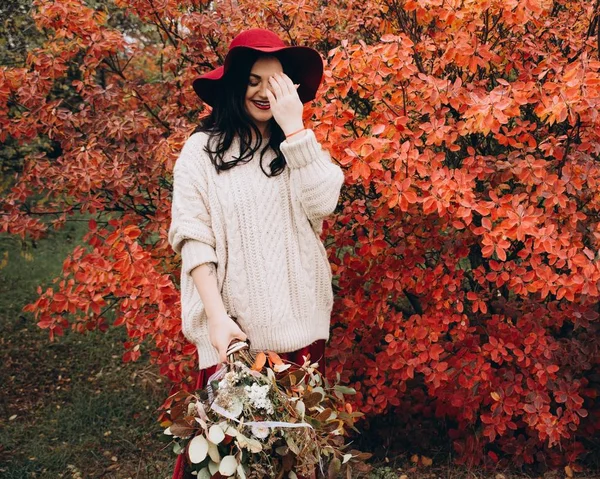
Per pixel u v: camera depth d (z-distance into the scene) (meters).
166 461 3.15
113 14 4.43
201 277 1.78
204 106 3.24
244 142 1.85
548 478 2.91
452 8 2.53
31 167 3.22
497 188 2.75
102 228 3.01
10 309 5.24
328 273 1.94
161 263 3.13
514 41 2.84
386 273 2.71
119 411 3.67
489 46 2.63
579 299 2.65
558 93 2.39
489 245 2.43
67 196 3.32
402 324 2.75
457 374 2.76
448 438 3.24
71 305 2.72
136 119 3.11
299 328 1.85
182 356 2.69
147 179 3.11
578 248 2.54
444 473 2.99
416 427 3.22
